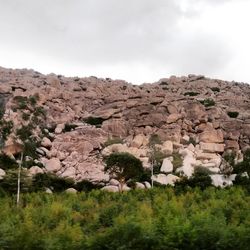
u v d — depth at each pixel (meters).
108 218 33.38
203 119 94.75
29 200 49.78
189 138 90.81
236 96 121.44
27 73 141.12
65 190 65.25
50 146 82.06
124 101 109.06
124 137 91.62
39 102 101.00
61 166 76.62
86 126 95.31
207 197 49.12
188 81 139.75
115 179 70.88
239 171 74.75
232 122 95.12
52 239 22.20
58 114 100.31
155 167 77.44
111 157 68.94
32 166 71.75
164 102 102.44
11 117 82.12
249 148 83.00
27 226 26.16
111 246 21.52
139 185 68.12
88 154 81.88
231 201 43.56
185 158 80.88
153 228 23.25
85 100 113.94
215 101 114.62
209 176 68.88
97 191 56.00
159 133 90.50
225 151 87.31
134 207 39.69
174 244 21.55
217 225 23.44
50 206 40.53
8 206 43.09
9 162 69.69
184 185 66.25
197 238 21.69
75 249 21.64
